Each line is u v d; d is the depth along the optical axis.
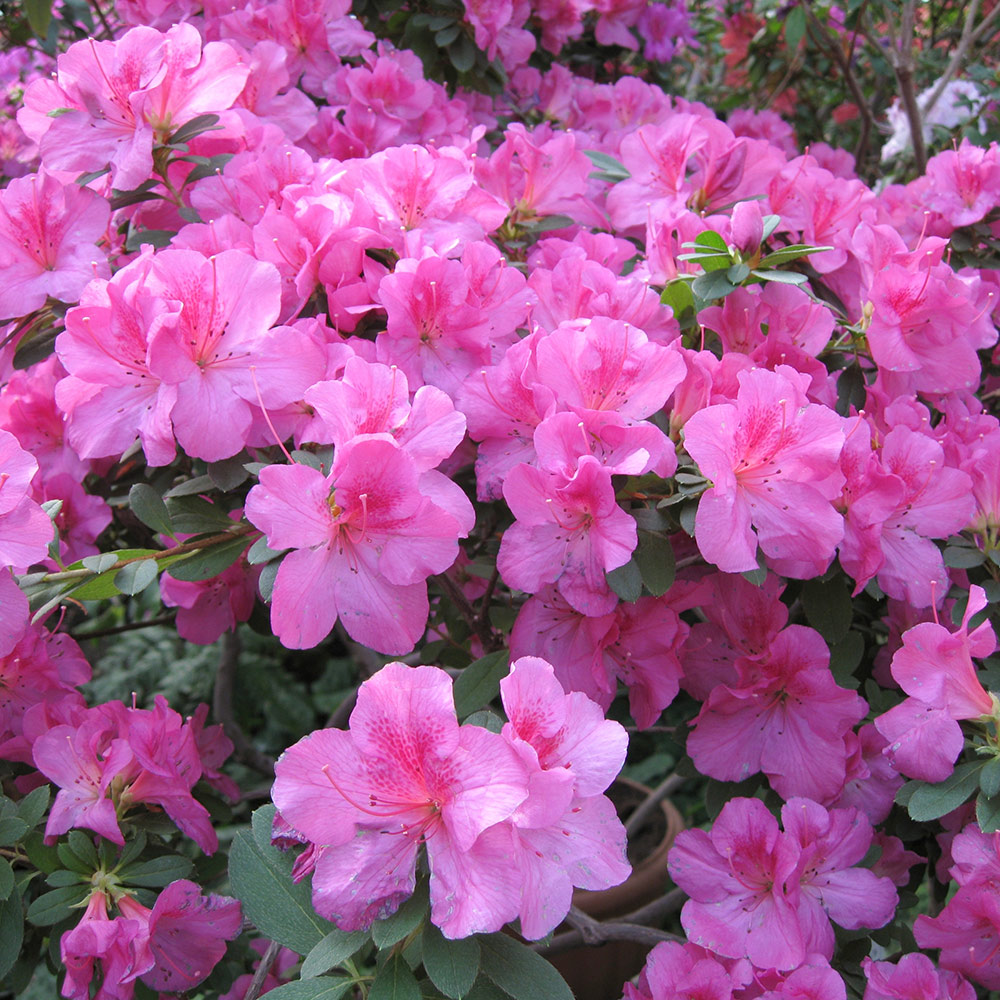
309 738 0.35
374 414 0.41
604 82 1.13
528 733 0.37
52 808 0.48
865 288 0.53
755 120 0.94
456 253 0.52
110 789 0.49
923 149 0.88
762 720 0.49
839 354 0.54
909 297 0.50
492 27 0.78
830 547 0.43
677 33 1.06
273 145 0.56
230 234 0.51
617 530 0.42
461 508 0.42
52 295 0.51
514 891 0.34
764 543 0.44
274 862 0.40
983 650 0.43
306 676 1.27
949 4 1.31
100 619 1.13
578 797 0.37
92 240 0.52
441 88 0.74
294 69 0.70
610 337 0.44
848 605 0.49
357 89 0.68
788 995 0.44
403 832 0.35
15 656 0.50
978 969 0.46
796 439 0.43
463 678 0.48
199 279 0.44
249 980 0.57
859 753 0.49
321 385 0.40
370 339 0.50
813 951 0.46
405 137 0.71
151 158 0.50
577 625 0.48
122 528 0.63
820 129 1.28
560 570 0.43
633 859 0.81
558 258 0.56
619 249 0.57
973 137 0.93
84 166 0.51
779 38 1.17
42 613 0.44
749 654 0.50
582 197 0.63
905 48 0.86
